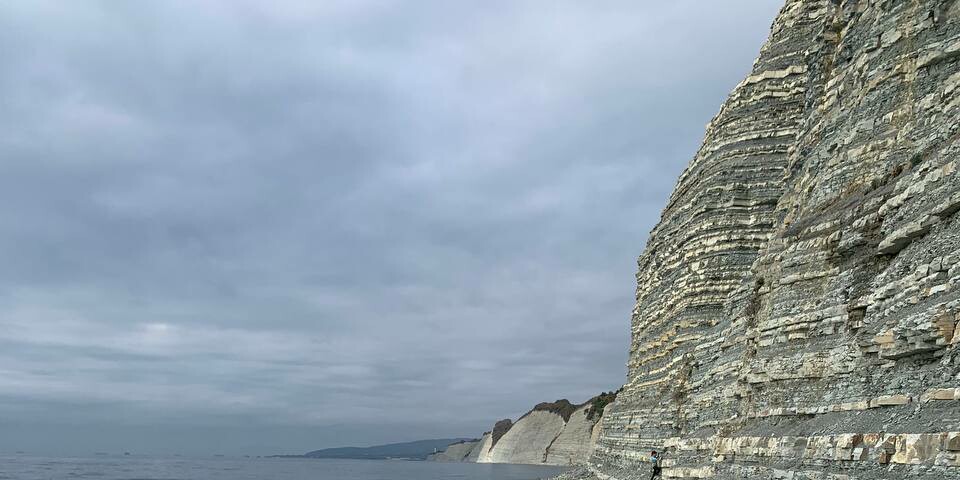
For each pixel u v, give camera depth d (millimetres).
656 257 57531
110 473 169375
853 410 23812
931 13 26547
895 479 19016
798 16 48406
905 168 25594
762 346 31359
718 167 48844
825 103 32938
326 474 191000
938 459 17938
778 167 46812
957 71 24969
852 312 26828
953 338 19578
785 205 38719
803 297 30047
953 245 20859
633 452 52781
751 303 37438
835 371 26141
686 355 46625
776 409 29078
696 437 39344
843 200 29562
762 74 48500
